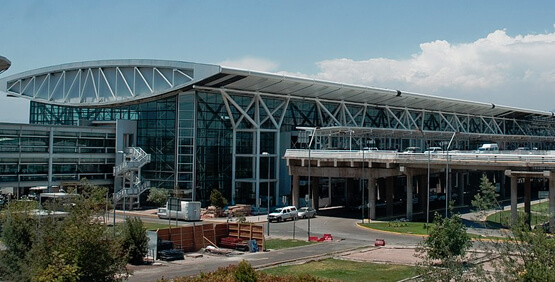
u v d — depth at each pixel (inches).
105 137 3385.8
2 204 2536.9
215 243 1947.6
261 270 1480.1
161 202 3078.2
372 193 2906.0
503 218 795.4
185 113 3216.0
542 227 748.6
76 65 3508.9
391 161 2805.1
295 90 3499.0
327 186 3811.5
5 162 2928.2
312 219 2898.6
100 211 991.0
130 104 3442.4
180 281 1066.7
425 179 3312.0
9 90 3907.5
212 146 3284.9
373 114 4293.8
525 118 6082.7
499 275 741.3
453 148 4992.6
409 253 1793.8
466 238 1280.8
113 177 3405.5
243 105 3398.1
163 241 1752.0
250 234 1942.7
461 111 5073.8
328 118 3949.3
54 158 3132.4
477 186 4793.3
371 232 2405.3
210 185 3272.6
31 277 876.6
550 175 2304.4
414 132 3735.2
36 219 1135.0
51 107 3794.3
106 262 879.7
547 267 677.9
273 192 3540.8
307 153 3115.2
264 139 3503.9
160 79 3201.3
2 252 1026.1
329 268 1510.8
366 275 1395.2
